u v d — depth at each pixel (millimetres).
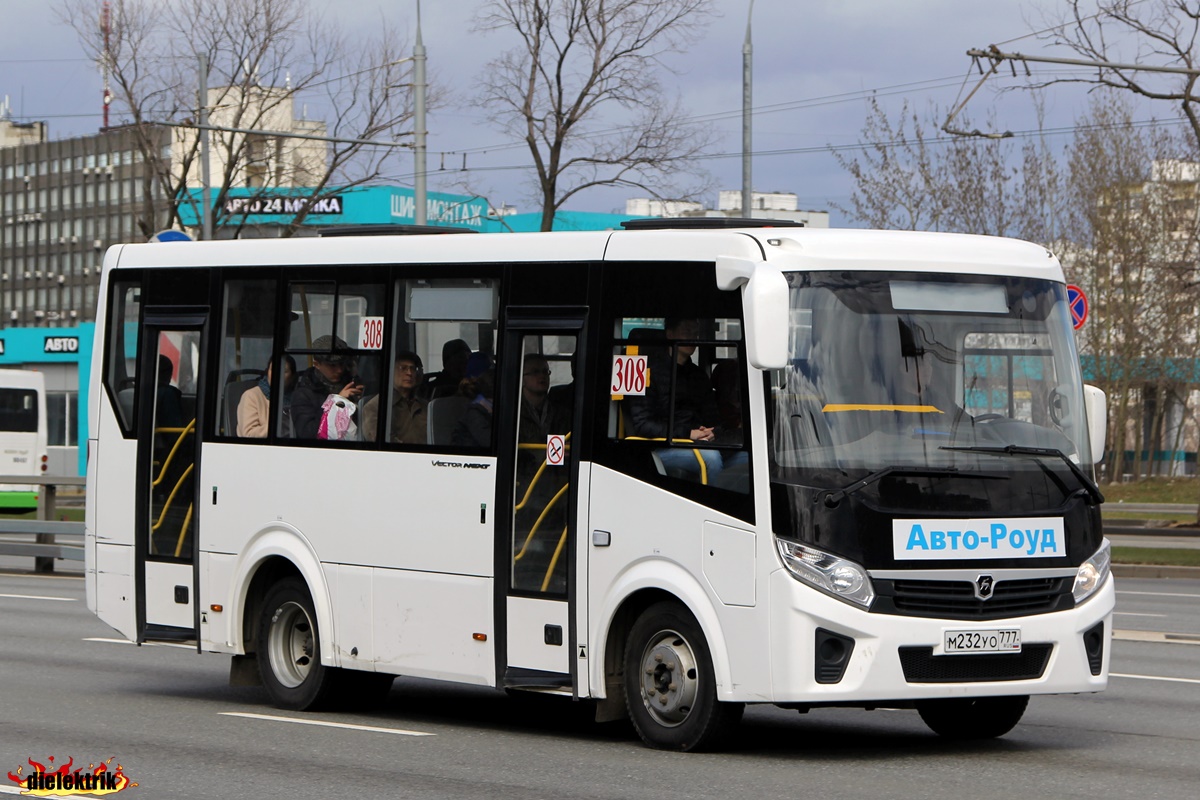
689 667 12641
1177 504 66500
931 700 13492
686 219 14180
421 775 11742
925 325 12586
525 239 13992
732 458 12352
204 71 50594
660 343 12938
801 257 12438
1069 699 15891
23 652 20047
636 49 50406
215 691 17016
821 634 11906
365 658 14883
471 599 14047
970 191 50969
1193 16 38938
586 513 13227
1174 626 22875
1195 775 11742
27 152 146750
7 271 148375
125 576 17141
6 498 51812
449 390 14375
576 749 12984
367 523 14891
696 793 10930
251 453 15961
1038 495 12539
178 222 60750
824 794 10875
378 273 15047
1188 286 48875
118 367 17453
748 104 41406
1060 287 13273
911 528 12086
